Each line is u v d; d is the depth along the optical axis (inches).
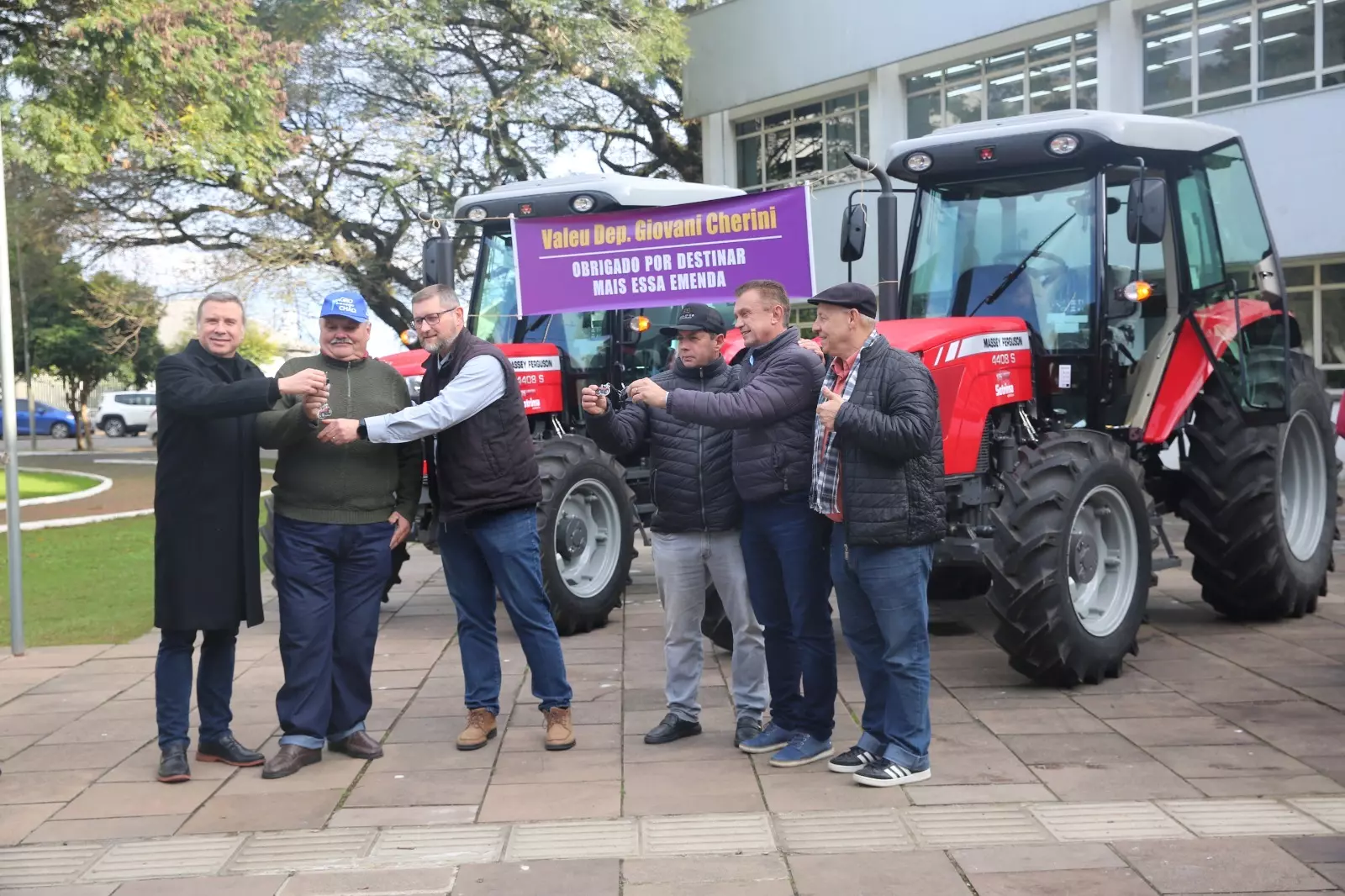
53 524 528.4
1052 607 218.2
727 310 362.3
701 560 196.2
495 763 191.6
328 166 719.1
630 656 265.6
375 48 653.9
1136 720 204.7
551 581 280.5
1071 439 230.8
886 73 687.1
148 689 241.4
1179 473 277.7
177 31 556.4
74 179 565.6
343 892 142.9
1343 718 203.6
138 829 165.6
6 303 273.6
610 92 759.7
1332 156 524.4
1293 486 290.0
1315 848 147.5
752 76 748.0
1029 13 606.5
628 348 342.0
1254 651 252.5
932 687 229.8
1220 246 280.2
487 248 335.6
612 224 233.1
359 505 194.1
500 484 194.5
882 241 259.1
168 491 185.9
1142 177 235.3
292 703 191.3
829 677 186.9
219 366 189.3
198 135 571.5
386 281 742.5
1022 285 256.1
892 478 169.3
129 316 810.2
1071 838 152.9
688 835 157.9
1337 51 524.4
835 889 139.6
